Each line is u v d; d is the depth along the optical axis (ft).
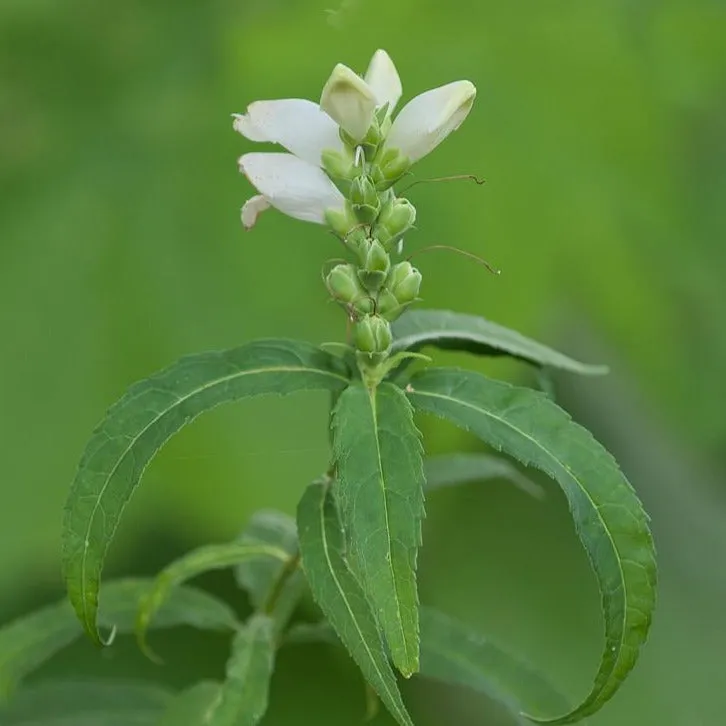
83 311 5.19
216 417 5.03
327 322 5.20
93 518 3.92
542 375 4.24
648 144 5.62
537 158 5.46
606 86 5.63
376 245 3.98
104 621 4.28
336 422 3.92
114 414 3.94
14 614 5.17
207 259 5.24
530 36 5.64
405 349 4.07
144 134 5.39
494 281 5.32
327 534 3.99
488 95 5.50
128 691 4.46
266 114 4.02
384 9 5.48
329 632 4.27
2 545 5.00
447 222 5.30
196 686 4.21
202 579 5.29
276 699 5.33
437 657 4.23
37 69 5.39
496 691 4.22
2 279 5.17
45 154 5.36
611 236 5.53
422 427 5.09
